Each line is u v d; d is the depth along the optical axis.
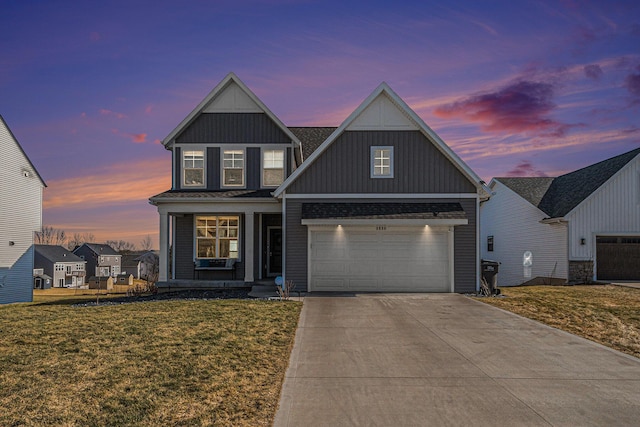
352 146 16.34
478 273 15.80
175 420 5.48
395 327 10.44
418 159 16.30
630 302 13.70
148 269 44.28
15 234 25.27
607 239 20.92
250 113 18.97
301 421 5.54
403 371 7.40
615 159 22.66
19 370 7.13
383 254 15.91
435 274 15.87
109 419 5.48
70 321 10.66
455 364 7.78
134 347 8.40
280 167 18.88
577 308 12.60
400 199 16.19
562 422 5.54
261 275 18.88
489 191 15.95
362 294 15.24
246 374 7.11
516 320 11.23
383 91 16.31
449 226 15.91
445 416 5.69
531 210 24.08
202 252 18.83
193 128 18.94
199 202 17.47
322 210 15.67
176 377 6.87
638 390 6.64
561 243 21.25
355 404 6.06
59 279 66.44
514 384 6.84
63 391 6.29
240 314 11.45
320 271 15.93
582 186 22.47
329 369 7.48
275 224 19.47
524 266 24.80
